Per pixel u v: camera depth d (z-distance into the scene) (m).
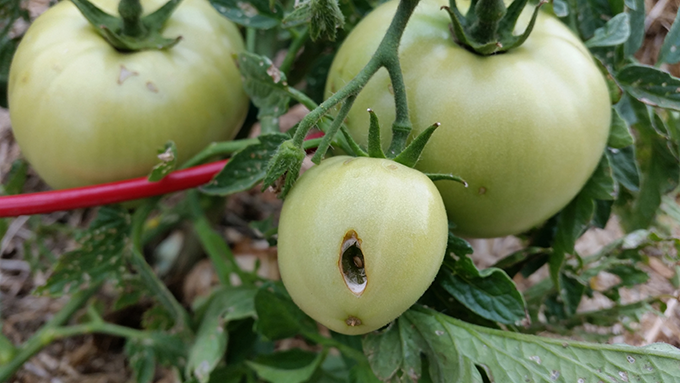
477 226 0.24
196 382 0.29
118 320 0.40
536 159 0.21
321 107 0.19
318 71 0.33
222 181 0.24
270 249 0.45
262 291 0.26
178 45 0.27
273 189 0.20
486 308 0.23
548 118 0.21
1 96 0.34
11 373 0.32
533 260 0.29
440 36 0.22
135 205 0.30
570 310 0.28
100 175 0.27
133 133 0.26
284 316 0.27
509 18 0.22
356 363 0.29
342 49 0.25
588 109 0.22
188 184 0.27
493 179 0.22
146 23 0.26
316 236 0.18
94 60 0.26
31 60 0.26
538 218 0.24
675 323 0.34
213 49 0.28
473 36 0.22
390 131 0.22
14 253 0.43
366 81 0.20
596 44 0.26
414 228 0.18
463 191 0.22
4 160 0.45
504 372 0.22
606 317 0.29
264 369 0.28
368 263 0.18
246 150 0.24
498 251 0.44
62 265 0.29
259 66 0.25
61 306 0.40
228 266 0.33
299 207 0.19
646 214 0.31
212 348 0.28
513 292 0.23
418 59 0.22
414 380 0.23
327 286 0.18
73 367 0.37
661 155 0.29
